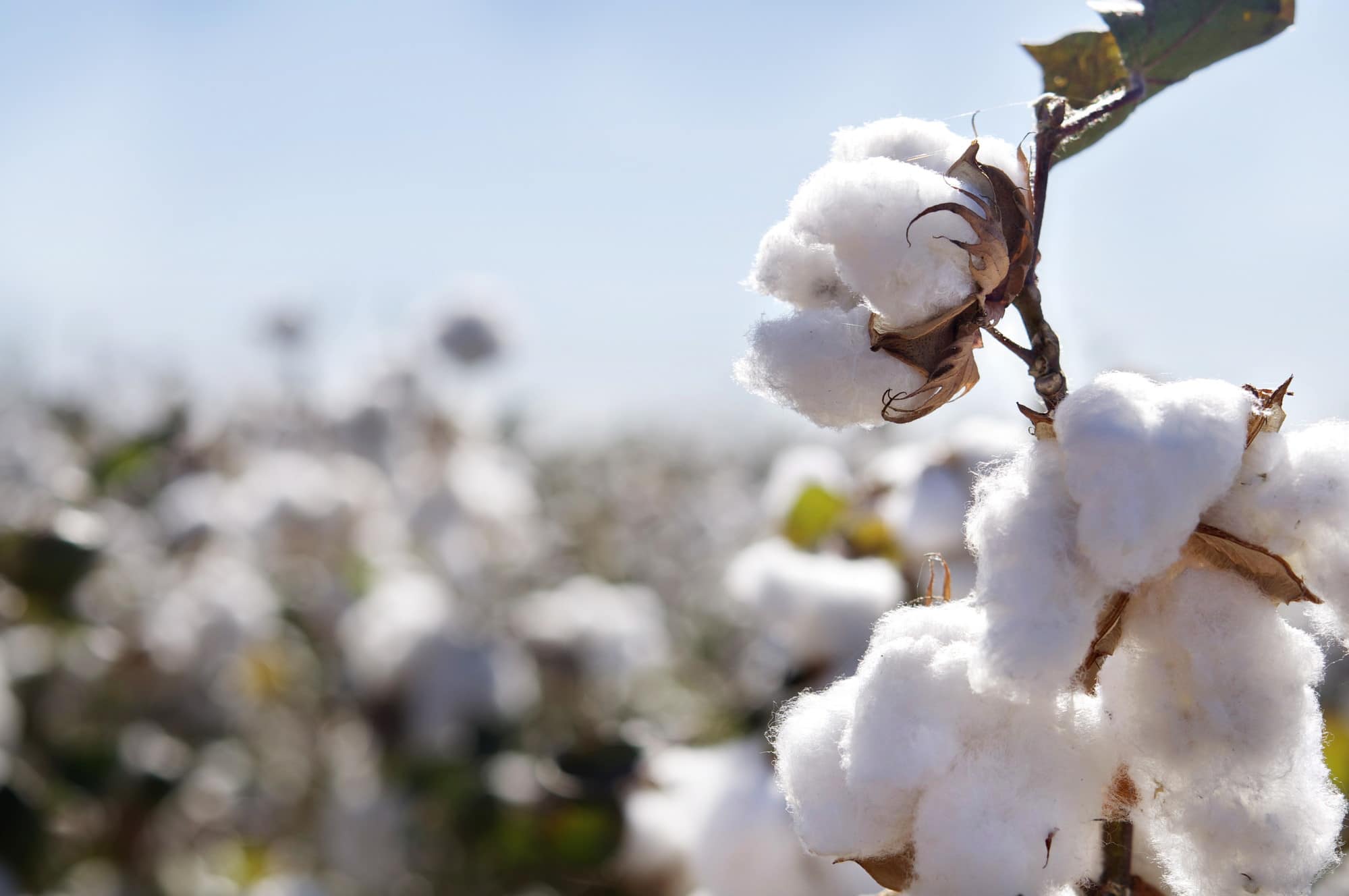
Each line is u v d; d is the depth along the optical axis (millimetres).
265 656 2486
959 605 608
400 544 2627
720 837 1143
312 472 2627
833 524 1273
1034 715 591
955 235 589
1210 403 575
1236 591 590
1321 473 583
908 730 583
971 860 574
